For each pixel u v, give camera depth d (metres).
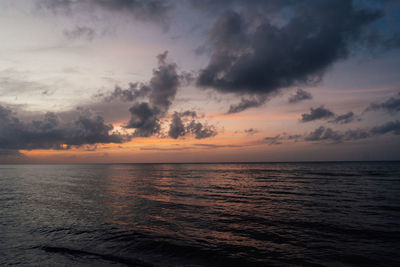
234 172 77.38
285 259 8.81
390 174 57.38
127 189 31.39
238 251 9.55
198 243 10.48
